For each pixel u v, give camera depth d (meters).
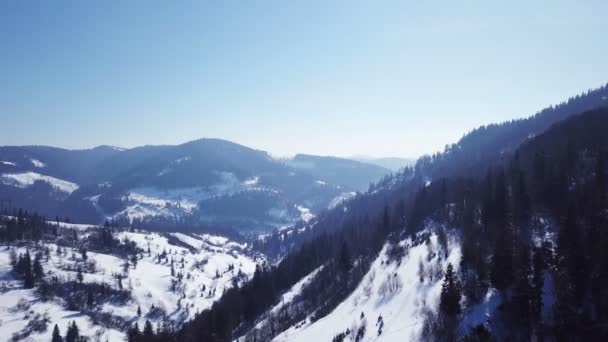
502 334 79.12
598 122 168.88
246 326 159.50
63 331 174.38
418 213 164.12
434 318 87.06
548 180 121.81
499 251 89.81
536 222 110.12
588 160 133.62
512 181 139.50
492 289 89.31
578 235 87.69
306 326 122.00
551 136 183.75
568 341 74.88
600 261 81.62
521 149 198.75
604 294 78.38
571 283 82.00
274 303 170.62
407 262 123.75
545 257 90.56
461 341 78.38
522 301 81.19
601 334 73.19
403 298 102.56
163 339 159.38
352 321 105.50
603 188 104.25
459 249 113.62
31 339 164.12
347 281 144.25
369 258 155.12
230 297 186.12
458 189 168.62
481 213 128.38
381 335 90.81
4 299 189.00
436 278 103.31
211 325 155.00
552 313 79.50
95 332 181.75
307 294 158.00
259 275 192.88
